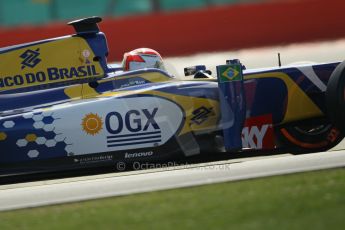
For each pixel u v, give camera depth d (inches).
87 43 975.6
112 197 789.2
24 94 943.7
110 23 3095.5
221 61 2815.0
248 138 978.1
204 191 770.2
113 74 982.4
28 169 918.4
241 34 3122.5
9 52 952.3
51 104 941.2
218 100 978.1
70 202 784.9
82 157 928.3
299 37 3107.8
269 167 917.2
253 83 983.0
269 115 986.7
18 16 3612.2
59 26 2987.2
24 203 812.0
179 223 634.2
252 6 3129.9
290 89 992.9
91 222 666.2
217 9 3134.8
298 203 671.1
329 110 949.2
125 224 646.5
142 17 3110.2
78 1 3705.7
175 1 3796.8
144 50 1015.6
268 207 665.6
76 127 925.8
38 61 956.6
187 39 3120.1
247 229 593.0
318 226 582.2
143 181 892.6
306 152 1025.5
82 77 967.6
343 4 3115.2
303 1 3122.5
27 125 916.6
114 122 938.1
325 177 790.5
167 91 963.3
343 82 936.9
